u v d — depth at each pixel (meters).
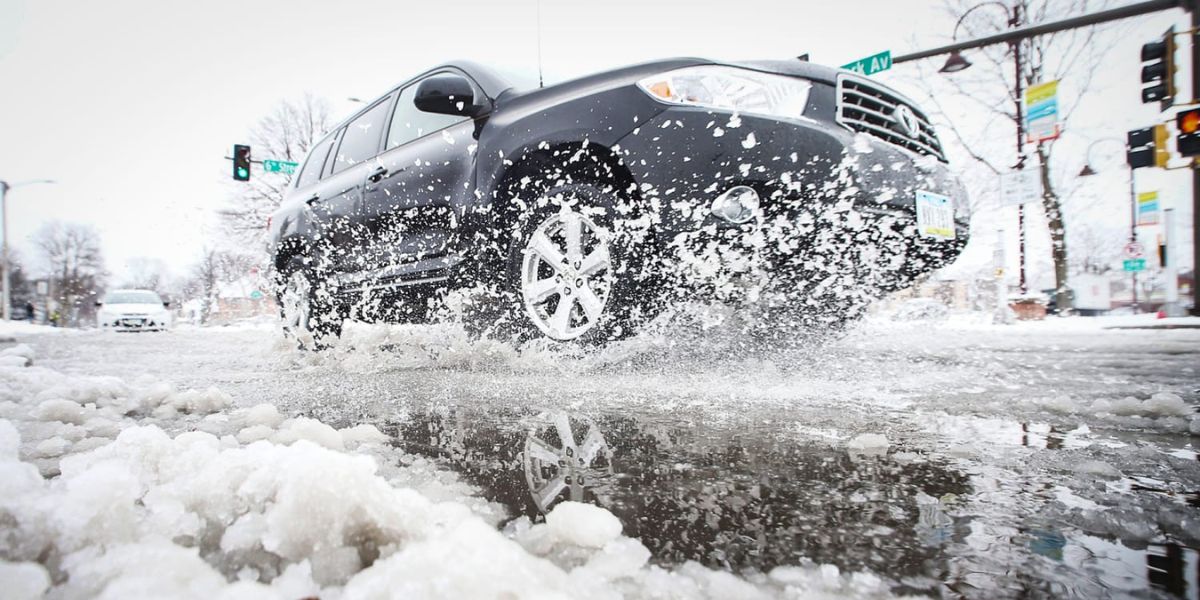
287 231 4.79
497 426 1.47
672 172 2.35
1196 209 12.85
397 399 1.96
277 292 5.06
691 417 1.57
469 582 0.51
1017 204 11.65
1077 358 3.84
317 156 5.08
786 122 2.36
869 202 2.44
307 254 4.62
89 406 1.76
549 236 2.80
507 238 2.93
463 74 3.39
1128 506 0.87
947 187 2.86
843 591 0.61
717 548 0.73
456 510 0.72
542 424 1.49
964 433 1.38
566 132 2.61
